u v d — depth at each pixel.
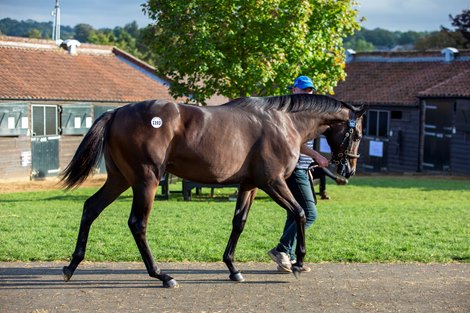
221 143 7.11
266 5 17.77
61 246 9.16
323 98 7.81
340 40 19.03
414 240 10.02
